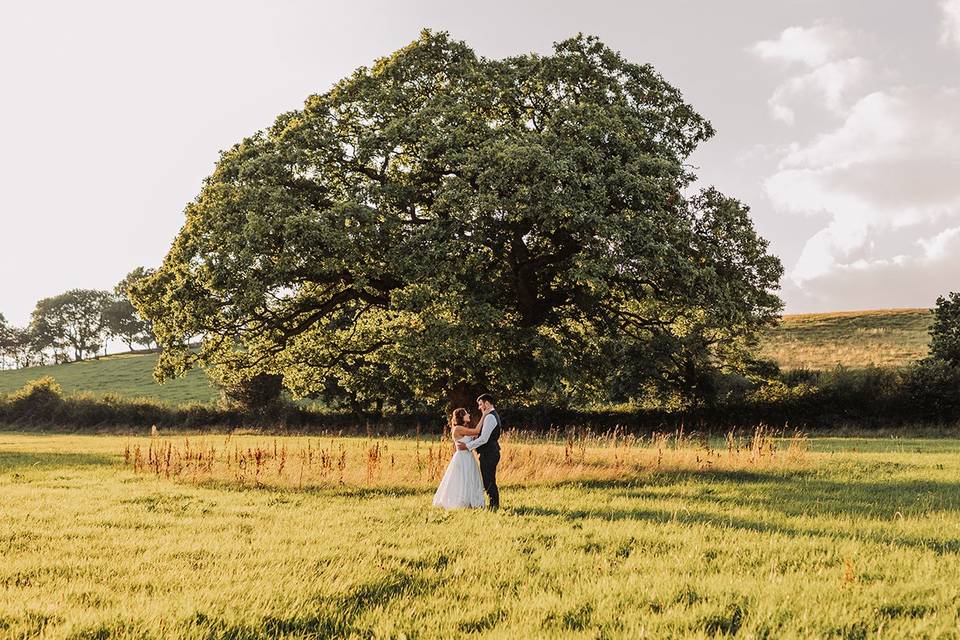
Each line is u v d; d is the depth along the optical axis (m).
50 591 6.12
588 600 5.79
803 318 78.62
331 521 9.73
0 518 9.81
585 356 25.75
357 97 24.05
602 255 20.88
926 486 13.53
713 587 6.05
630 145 22.34
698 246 23.30
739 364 38.50
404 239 21.98
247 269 21.03
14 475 16.00
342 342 26.50
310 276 22.16
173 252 23.64
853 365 55.56
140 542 8.20
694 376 37.88
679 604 5.57
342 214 21.11
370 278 22.80
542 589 6.19
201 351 24.69
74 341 139.75
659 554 7.54
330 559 7.27
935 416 35.03
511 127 22.73
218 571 6.78
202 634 4.96
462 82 24.09
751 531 8.66
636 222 21.22
